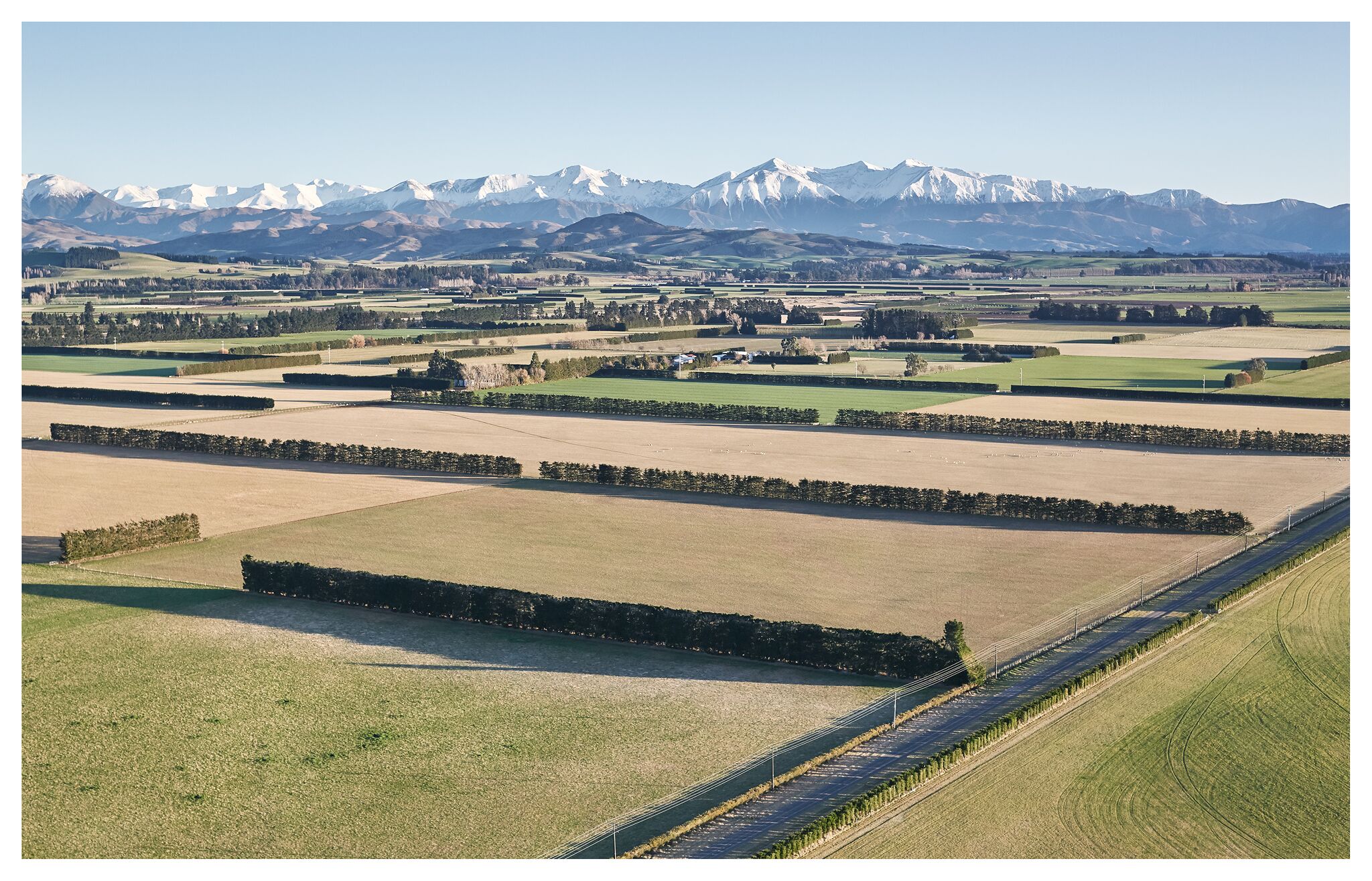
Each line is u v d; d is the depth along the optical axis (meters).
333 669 52.69
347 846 37.25
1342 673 51.34
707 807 39.66
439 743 44.75
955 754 42.69
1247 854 36.69
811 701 49.12
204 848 37.19
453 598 59.88
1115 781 41.38
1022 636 56.56
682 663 53.84
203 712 47.62
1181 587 64.69
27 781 41.56
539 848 37.06
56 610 60.75
